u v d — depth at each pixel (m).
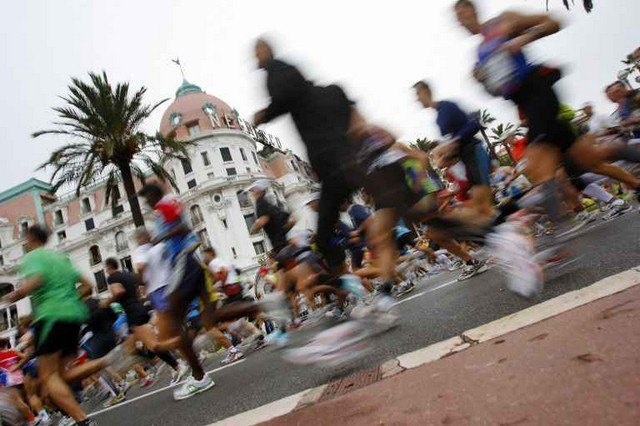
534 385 1.21
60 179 17.98
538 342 1.51
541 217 2.95
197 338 5.27
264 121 2.76
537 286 2.18
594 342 1.33
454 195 4.28
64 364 3.12
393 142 2.74
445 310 2.93
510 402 1.17
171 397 3.84
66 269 3.16
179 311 3.33
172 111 47.06
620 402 0.98
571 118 2.87
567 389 1.12
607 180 4.93
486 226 2.49
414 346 2.26
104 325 5.29
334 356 2.34
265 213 4.39
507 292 2.70
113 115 16.84
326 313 4.08
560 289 2.20
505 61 2.75
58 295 3.04
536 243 3.10
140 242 4.70
